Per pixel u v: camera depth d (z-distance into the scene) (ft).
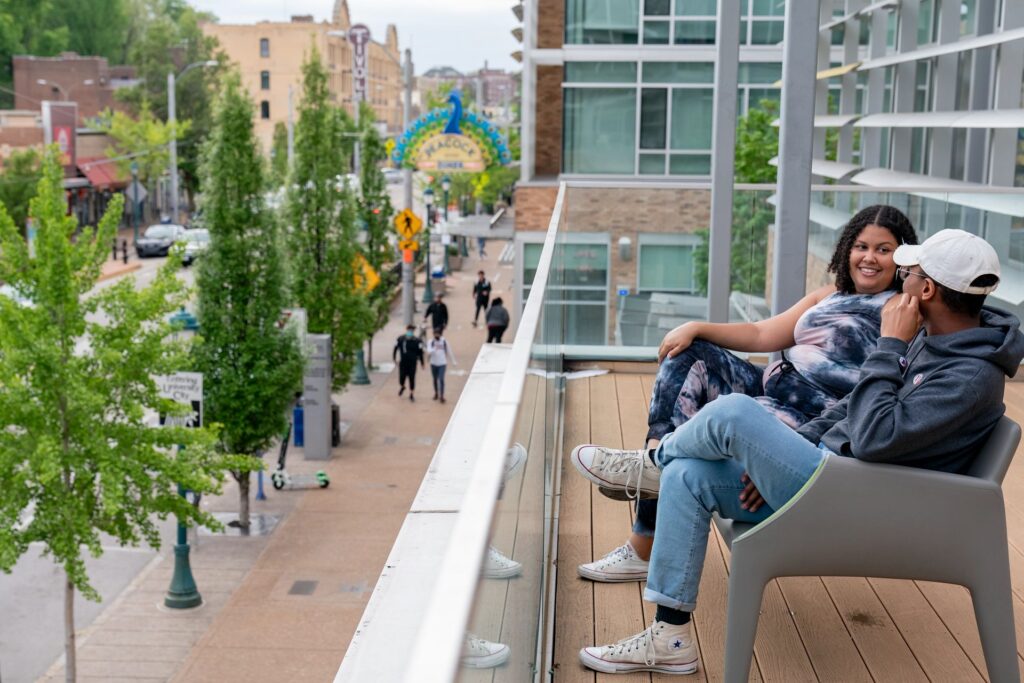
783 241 17.51
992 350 9.16
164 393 55.36
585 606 12.12
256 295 67.31
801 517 9.30
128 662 48.73
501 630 5.35
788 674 10.56
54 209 48.70
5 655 49.39
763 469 9.68
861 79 53.57
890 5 40.24
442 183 209.97
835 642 11.22
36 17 307.37
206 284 66.90
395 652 5.76
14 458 47.11
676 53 80.69
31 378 48.19
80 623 53.01
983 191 22.77
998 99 30.53
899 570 9.35
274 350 67.72
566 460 17.25
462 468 7.48
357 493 73.31
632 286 24.72
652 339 24.59
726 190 22.59
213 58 315.99
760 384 13.28
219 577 58.49
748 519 10.29
